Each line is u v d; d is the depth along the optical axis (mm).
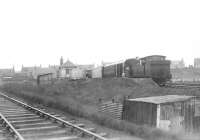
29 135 9594
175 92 19078
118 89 23109
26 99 27438
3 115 14758
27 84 48250
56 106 18562
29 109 17734
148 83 25281
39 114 15156
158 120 10578
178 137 9141
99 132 10328
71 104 17516
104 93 22156
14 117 14266
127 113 12562
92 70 46375
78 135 9789
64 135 9773
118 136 9672
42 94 27594
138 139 9352
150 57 30094
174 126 10812
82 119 13812
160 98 12570
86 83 28375
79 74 56312
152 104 10945
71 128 10617
